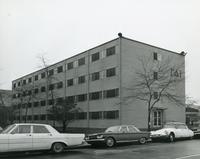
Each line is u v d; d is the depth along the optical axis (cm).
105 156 1426
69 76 5262
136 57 4125
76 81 5022
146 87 4059
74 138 1579
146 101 4134
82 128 4666
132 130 2075
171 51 4606
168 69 4353
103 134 1912
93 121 4431
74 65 5128
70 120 4684
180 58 4731
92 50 4638
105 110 4194
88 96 4622
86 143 1955
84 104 4709
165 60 4472
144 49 4244
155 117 4288
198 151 1628
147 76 3981
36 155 1488
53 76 5762
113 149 1773
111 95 4100
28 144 1446
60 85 5553
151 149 1748
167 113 4419
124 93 3928
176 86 4572
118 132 1992
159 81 4209
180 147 1872
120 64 3956
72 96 5106
